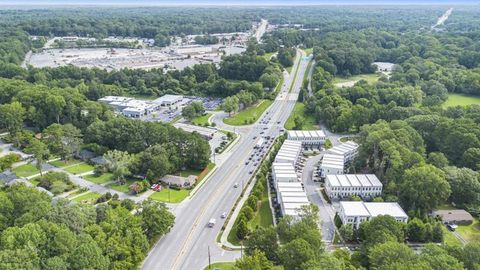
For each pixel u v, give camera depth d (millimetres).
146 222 169125
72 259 134125
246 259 137750
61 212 156000
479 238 181500
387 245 139500
